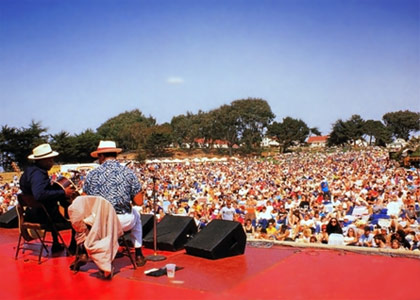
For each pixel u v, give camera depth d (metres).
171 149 104.25
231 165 56.16
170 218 5.85
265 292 3.59
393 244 9.12
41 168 4.75
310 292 3.55
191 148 105.00
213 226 5.18
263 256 4.89
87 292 3.72
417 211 13.23
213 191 23.45
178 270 4.39
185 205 17.95
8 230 7.18
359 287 3.63
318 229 12.02
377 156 63.75
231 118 96.81
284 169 43.19
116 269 4.47
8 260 4.97
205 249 4.81
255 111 98.38
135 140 97.31
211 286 3.80
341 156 71.50
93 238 4.06
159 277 4.13
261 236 11.77
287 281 3.88
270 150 116.38
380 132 119.31
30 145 61.06
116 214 4.23
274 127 109.88
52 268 4.55
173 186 27.78
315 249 5.18
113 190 4.43
